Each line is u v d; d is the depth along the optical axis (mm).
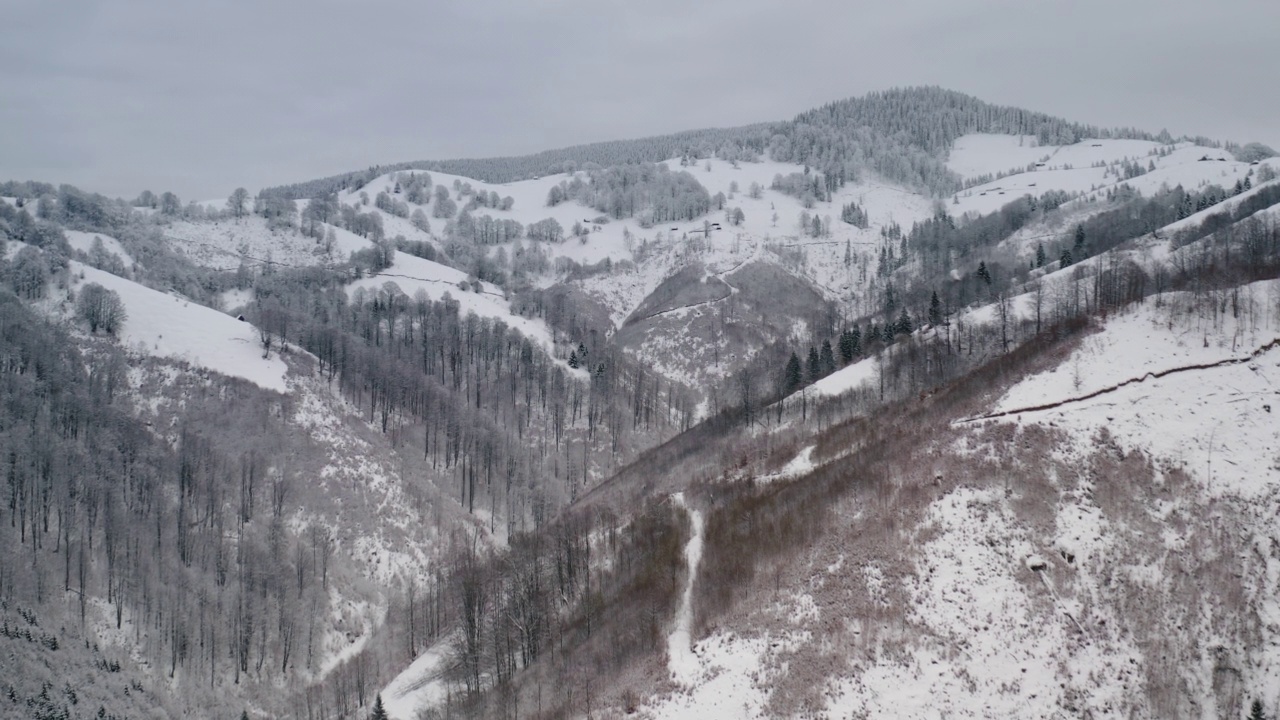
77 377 141750
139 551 113375
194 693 99500
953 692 67938
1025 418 92688
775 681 72125
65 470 117750
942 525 82062
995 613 73188
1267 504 75562
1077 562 75812
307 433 146750
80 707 89125
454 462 160750
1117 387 92438
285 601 111938
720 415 159875
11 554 105062
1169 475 80875
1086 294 133625
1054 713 65625
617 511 128250
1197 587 71688
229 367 155750
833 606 77688
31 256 175625
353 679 104062
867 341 173000
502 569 110000
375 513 135750
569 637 92250
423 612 115562
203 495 126125
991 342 135000
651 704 73938
